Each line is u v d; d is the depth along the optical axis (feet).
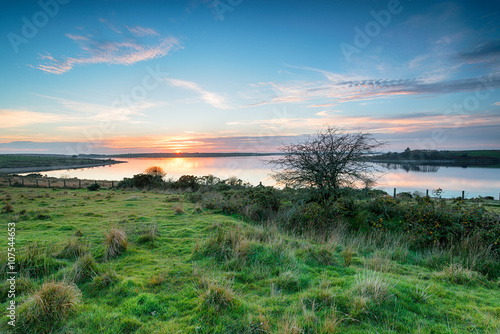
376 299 12.10
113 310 11.79
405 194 46.06
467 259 19.02
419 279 15.92
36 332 10.22
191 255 18.76
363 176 36.04
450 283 15.56
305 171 38.06
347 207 33.45
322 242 25.23
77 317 11.20
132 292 13.28
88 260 15.39
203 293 12.76
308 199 36.81
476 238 22.17
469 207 29.17
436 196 38.68
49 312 10.98
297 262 17.65
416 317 11.39
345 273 16.42
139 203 46.55
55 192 68.28
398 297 12.64
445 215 25.77
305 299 12.50
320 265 17.83
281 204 39.91
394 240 25.13
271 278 15.34
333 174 36.27
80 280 14.44
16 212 35.17
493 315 11.66
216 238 20.08
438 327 10.76
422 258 20.98
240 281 15.08
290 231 30.99
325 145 36.35
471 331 10.50
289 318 10.85
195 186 78.64
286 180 38.78
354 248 22.75
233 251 18.12
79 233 24.02
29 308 10.84
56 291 11.71
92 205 44.11
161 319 11.28
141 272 15.99
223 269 16.60
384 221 29.35
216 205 40.24
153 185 82.84
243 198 41.86
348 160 36.11
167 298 12.93
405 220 28.19
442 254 21.06
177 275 15.58
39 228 27.07
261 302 12.59
